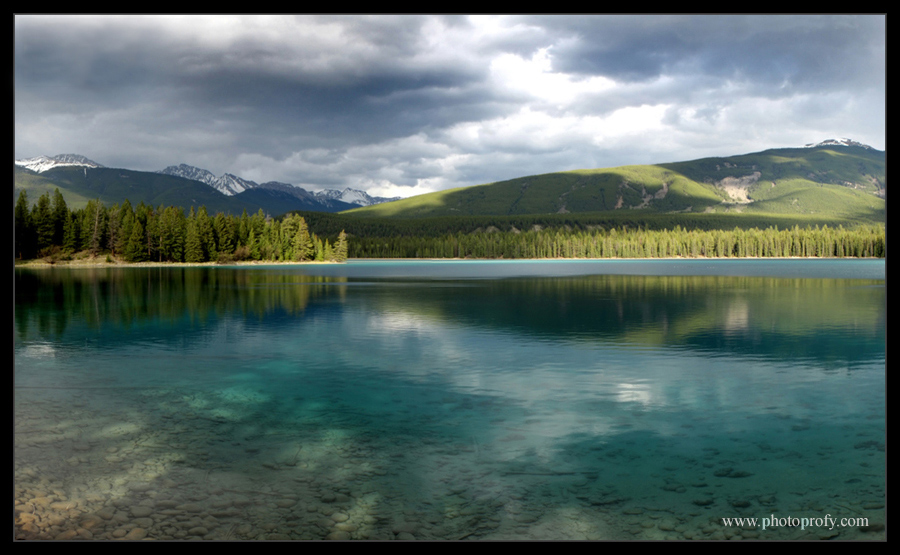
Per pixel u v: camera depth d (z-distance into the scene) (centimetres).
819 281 9412
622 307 5294
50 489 1245
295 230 19225
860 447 1547
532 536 1056
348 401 2041
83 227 15212
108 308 5069
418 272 13662
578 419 1812
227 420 1792
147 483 1289
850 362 2711
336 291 7262
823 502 1210
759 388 2212
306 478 1325
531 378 2398
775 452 1511
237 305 5406
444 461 1439
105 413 1864
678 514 1156
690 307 5250
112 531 1052
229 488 1261
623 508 1178
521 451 1520
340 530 1070
